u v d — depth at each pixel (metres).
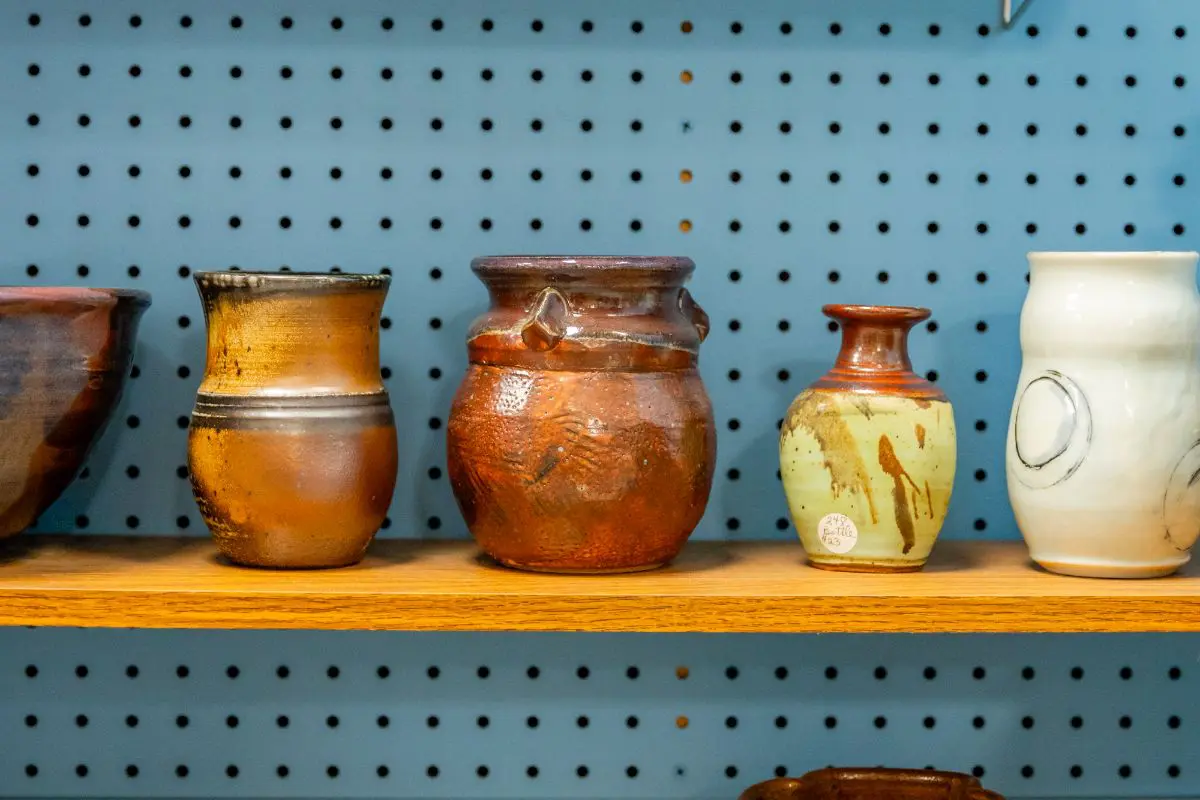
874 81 1.27
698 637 1.29
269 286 1.03
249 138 1.26
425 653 1.28
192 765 1.28
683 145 1.27
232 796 1.28
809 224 1.28
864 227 1.28
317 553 1.06
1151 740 1.30
